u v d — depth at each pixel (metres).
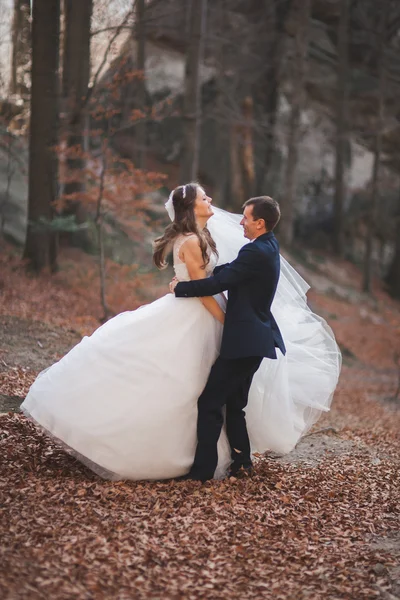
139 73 11.02
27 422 5.18
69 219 11.11
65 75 13.40
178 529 3.82
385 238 31.72
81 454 4.43
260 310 4.59
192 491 4.42
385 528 4.18
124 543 3.55
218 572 3.41
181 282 4.48
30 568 3.16
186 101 14.98
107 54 11.05
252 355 4.45
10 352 7.10
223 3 21.20
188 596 3.16
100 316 10.93
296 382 5.12
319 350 5.20
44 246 11.72
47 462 4.61
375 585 3.40
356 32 25.67
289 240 23.05
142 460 4.45
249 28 21.62
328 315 20.03
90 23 12.06
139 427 4.41
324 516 4.29
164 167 25.16
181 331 4.52
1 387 5.84
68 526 3.64
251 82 24.22
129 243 15.78
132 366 4.44
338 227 28.56
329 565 3.60
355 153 33.12
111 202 11.95
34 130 11.40
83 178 12.40
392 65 26.17
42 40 11.10
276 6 23.31
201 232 4.62
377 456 6.16
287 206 22.80
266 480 4.83
